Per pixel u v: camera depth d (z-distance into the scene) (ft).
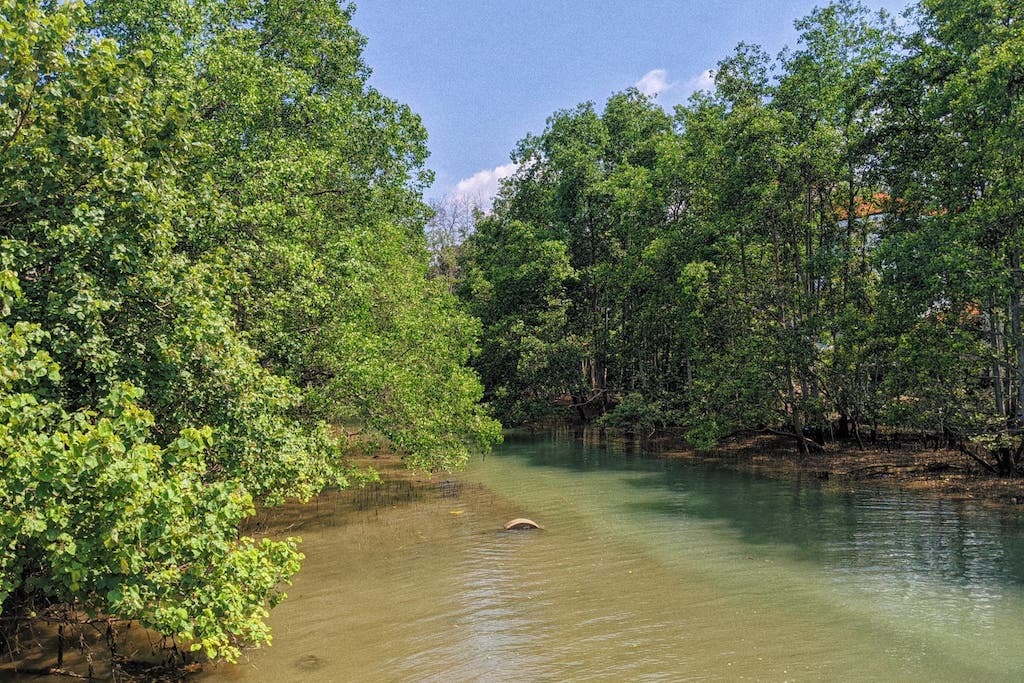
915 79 62.08
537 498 57.11
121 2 43.62
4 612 24.73
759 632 27.68
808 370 74.43
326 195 58.49
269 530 46.57
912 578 33.88
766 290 75.82
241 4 55.21
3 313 21.31
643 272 89.86
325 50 68.85
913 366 56.18
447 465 57.52
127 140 26.18
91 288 23.17
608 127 129.08
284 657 25.63
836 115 74.54
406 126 76.54
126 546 18.35
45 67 23.39
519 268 108.78
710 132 86.28
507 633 27.99
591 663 24.94
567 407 115.14
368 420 52.21
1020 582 32.78
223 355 27.17
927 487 55.57
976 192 57.88
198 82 43.16
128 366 24.64
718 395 76.89
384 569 37.32
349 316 47.96
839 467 66.85
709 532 44.55
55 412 21.76
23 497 17.63
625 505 53.88
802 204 80.43
